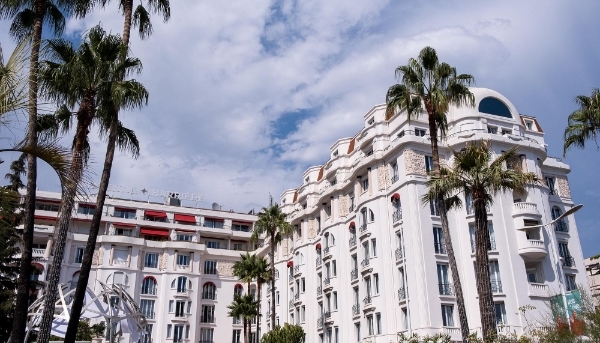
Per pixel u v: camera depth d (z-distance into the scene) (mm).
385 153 46219
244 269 58031
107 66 21500
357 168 49031
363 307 45312
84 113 20828
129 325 35406
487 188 29703
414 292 39812
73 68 20172
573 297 24969
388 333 41469
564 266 43938
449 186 26391
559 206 48062
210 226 79312
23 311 16672
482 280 24359
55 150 9031
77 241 66188
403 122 46719
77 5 22906
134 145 24797
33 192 17984
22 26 22062
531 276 42594
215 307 70875
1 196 10609
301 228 61094
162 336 65125
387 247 44000
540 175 45031
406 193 42750
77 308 19328
